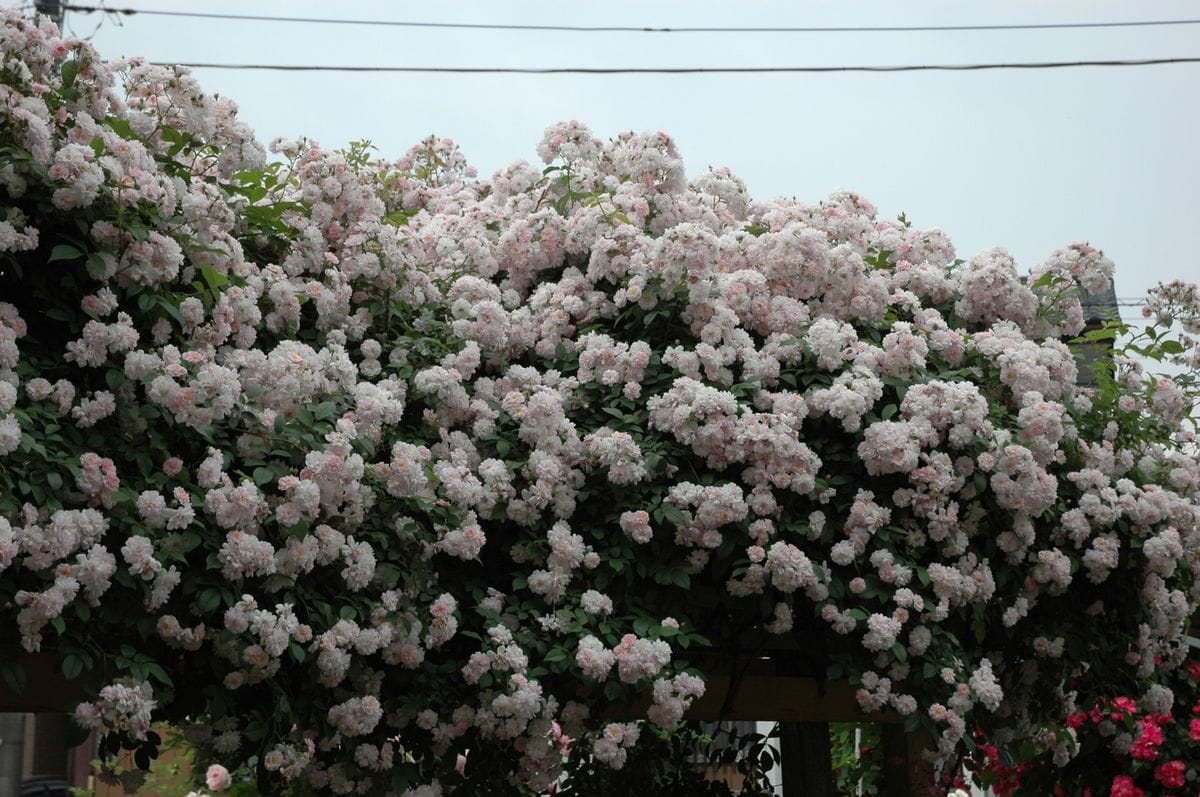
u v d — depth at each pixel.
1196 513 4.55
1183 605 4.62
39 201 3.11
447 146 5.47
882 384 4.08
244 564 3.09
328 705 3.43
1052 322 4.84
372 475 3.50
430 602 3.59
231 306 3.49
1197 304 4.79
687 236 4.09
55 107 3.27
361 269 3.98
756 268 4.48
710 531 3.79
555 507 3.83
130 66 3.74
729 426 3.86
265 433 3.31
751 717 4.34
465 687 3.67
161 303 3.24
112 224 3.16
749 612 4.05
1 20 3.18
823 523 3.94
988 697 3.97
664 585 3.95
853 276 4.41
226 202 3.73
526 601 3.75
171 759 5.96
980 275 4.67
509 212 4.76
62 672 3.05
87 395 3.14
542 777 3.78
